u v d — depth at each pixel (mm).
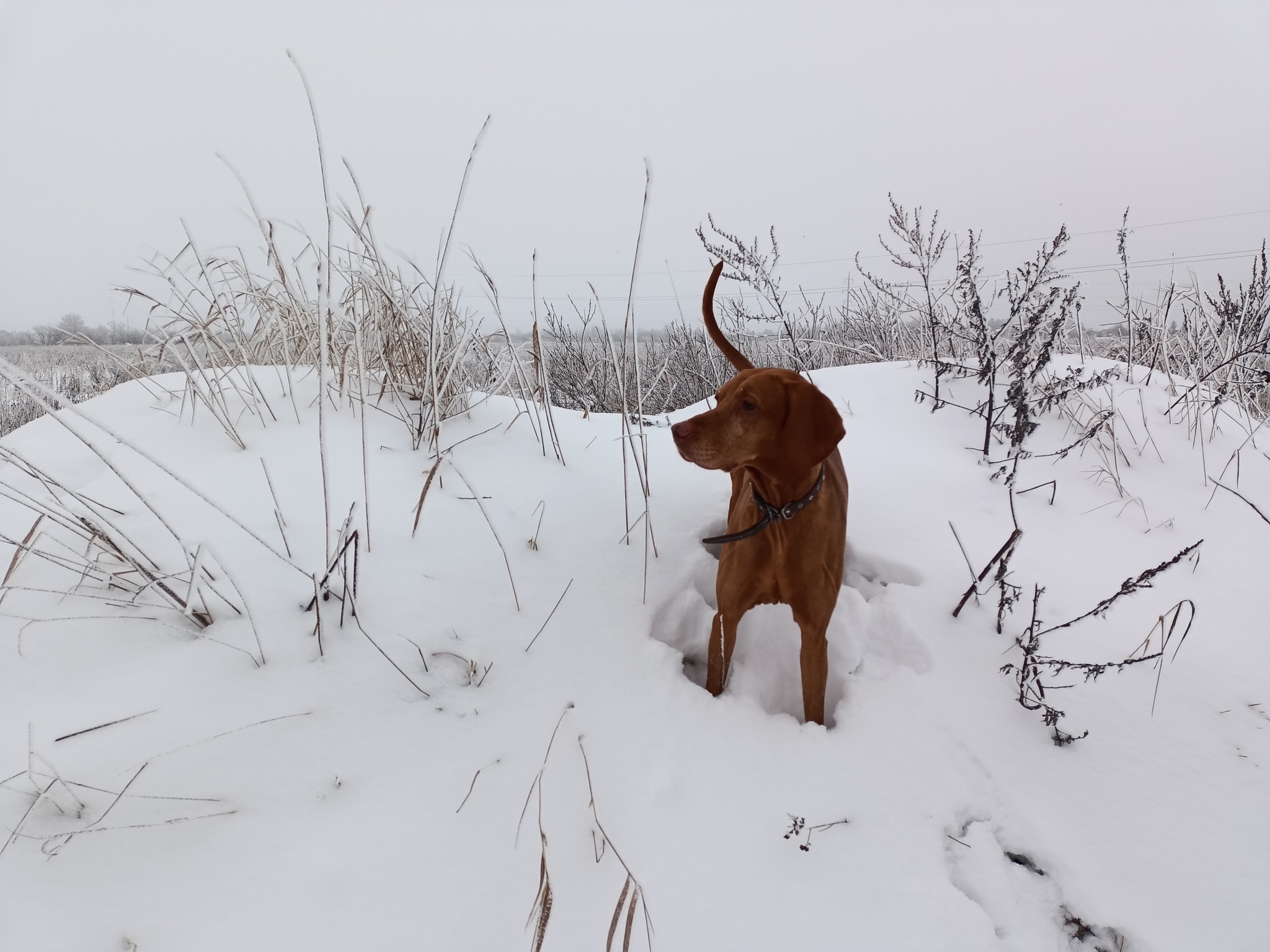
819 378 4750
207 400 2768
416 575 2307
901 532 2895
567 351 5918
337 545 2131
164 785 1581
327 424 2938
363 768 1734
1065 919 1588
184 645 1887
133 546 1906
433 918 1479
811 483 2004
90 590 1983
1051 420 3885
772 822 1738
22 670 1752
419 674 2004
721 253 4266
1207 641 2422
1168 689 2189
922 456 3607
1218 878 1664
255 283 3078
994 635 2365
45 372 5129
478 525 2590
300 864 1518
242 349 3002
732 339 5355
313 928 1423
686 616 2457
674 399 6391
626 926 1380
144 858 1465
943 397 4172
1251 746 2027
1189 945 1530
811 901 1571
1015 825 1748
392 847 1588
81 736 1631
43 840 1447
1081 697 2127
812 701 2098
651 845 1658
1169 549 2959
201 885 1447
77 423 2943
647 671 2119
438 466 2574
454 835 1639
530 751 1856
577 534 2668
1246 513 3217
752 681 2285
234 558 2156
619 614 2332
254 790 1623
